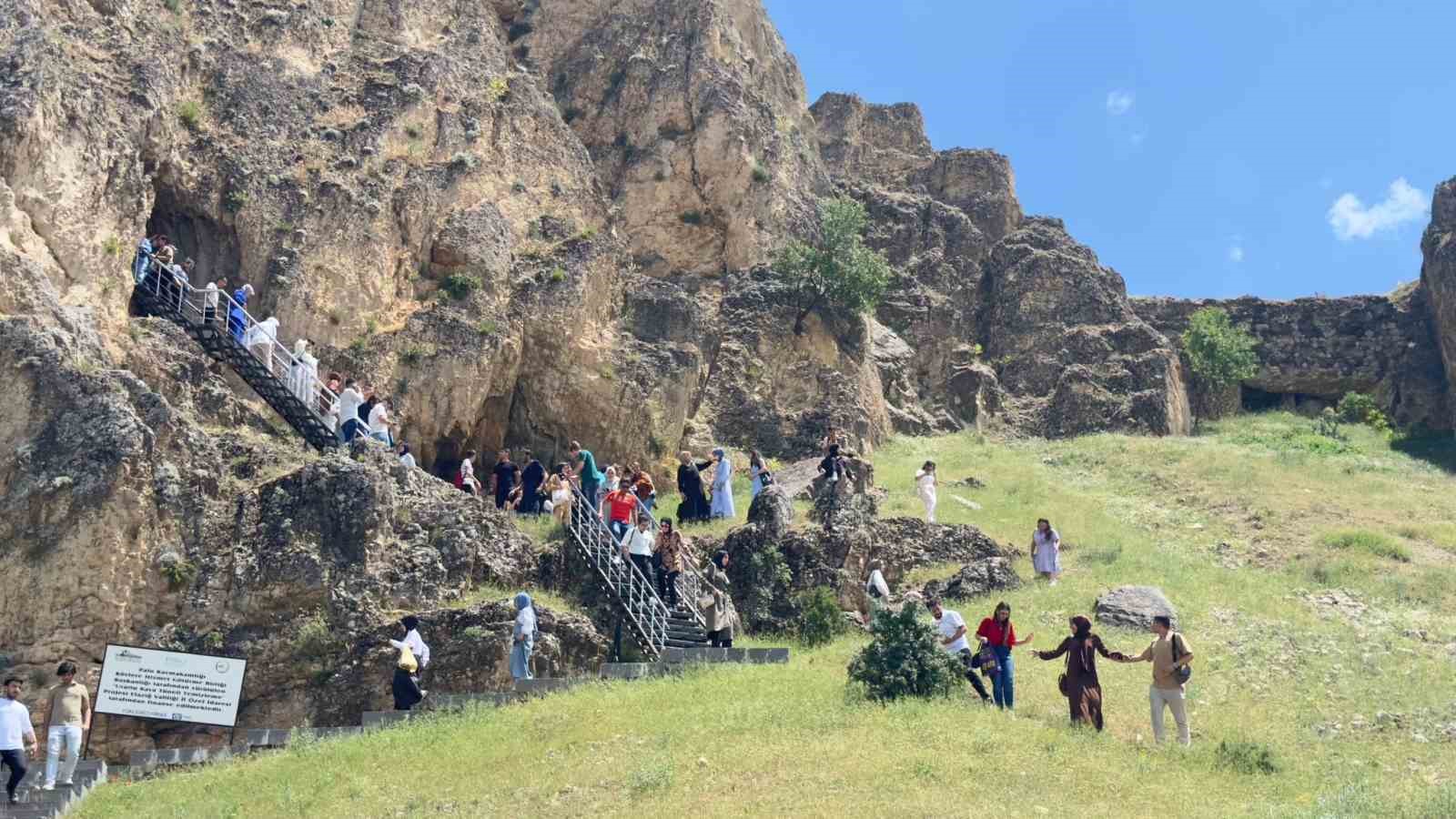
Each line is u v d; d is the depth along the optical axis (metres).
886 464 40.31
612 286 37.81
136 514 23.50
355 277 33.03
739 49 50.22
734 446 40.03
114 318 27.61
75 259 27.45
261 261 32.09
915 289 53.22
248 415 28.41
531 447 35.81
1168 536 34.16
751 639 26.44
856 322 45.22
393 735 19.44
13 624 22.72
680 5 48.75
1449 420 52.19
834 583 27.73
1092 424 49.06
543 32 48.88
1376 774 18.23
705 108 46.31
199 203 31.72
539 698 20.88
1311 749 19.36
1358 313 56.22
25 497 23.19
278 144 33.66
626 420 36.03
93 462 23.44
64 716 18.34
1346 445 49.34
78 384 24.19
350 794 16.84
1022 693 20.95
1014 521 33.19
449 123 36.66
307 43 36.12
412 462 27.52
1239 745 17.77
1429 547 33.12
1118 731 19.28
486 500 27.16
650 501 29.53
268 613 23.73
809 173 51.25
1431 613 27.72
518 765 17.33
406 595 24.30
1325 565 30.95
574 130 47.00
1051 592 27.00
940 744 16.94
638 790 15.82
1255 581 29.52
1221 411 55.03
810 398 42.47
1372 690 22.48
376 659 23.28
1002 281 55.12
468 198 36.09
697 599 25.08
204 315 28.33
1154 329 53.69
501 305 35.16
